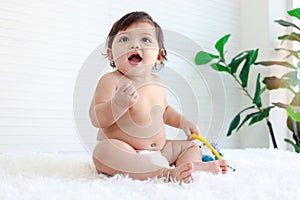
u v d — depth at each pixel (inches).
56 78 70.6
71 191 28.7
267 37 93.1
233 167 44.6
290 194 30.2
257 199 28.6
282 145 92.0
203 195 29.0
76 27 73.1
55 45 70.6
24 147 66.6
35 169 40.9
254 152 63.6
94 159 38.9
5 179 33.8
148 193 29.8
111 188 31.0
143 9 82.7
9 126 65.2
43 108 68.9
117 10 78.7
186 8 90.4
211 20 95.3
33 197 27.2
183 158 42.9
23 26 67.0
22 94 66.7
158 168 36.6
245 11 99.0
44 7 69.3
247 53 91.5
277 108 91.4
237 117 84.9
